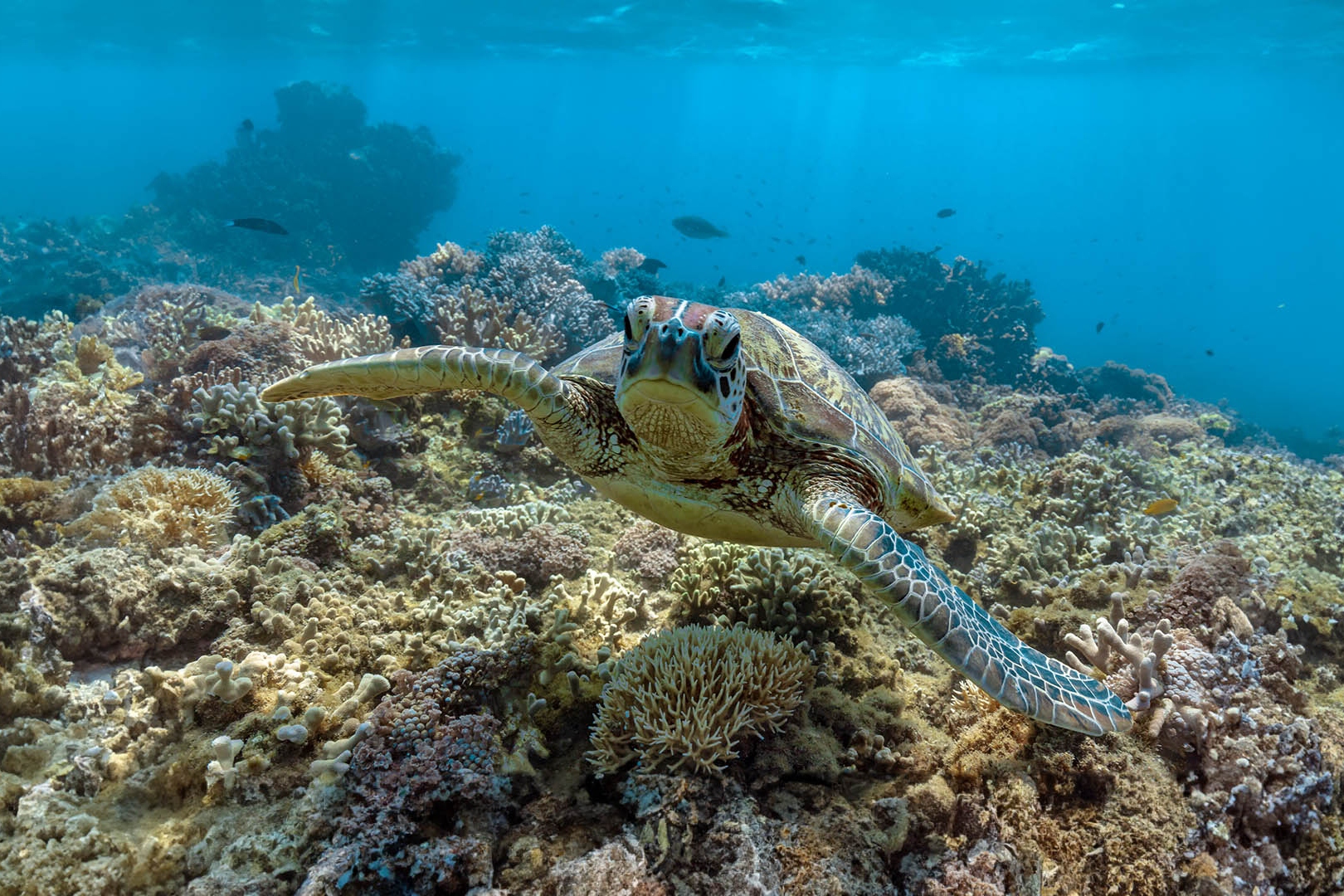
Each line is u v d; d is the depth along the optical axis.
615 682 0.84
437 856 0.69
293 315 1.85
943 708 0.92
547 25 10.62
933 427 2.59
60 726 0.76
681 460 0.83
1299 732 0.85
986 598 1.22
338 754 0.74
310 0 9.52
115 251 6.04
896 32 10.25
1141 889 0.73
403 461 1.46
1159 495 1.81
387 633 0.90
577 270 3.73
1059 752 0.81
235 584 0.94
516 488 1.46
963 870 0.74
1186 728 0.83
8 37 14.19
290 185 6.89
